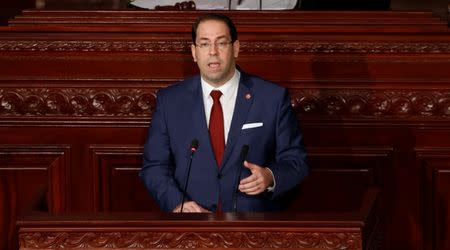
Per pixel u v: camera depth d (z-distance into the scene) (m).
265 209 12.88
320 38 15.61
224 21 12.66
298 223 10.32
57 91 15.77
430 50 15.54
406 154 15.70
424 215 15.76
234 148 12.92
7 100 15.79
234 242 10.35
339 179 15.79
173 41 15.63
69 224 10.40
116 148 15.81
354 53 15.60
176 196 12.64
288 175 12.61
